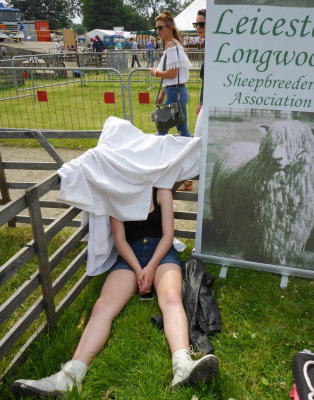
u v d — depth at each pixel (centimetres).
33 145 686
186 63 457
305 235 289
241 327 252
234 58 257
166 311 239
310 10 230
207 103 276
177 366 205
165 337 236
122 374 215
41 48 2270
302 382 186
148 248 281
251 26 245
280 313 262
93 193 269
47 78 1414
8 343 206
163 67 458
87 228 297
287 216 288
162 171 288
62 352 228
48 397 200
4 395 197
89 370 217
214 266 320
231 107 272
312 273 295
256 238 302
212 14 249
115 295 255
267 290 287
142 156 292
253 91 263
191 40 1925
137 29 8481
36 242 221
